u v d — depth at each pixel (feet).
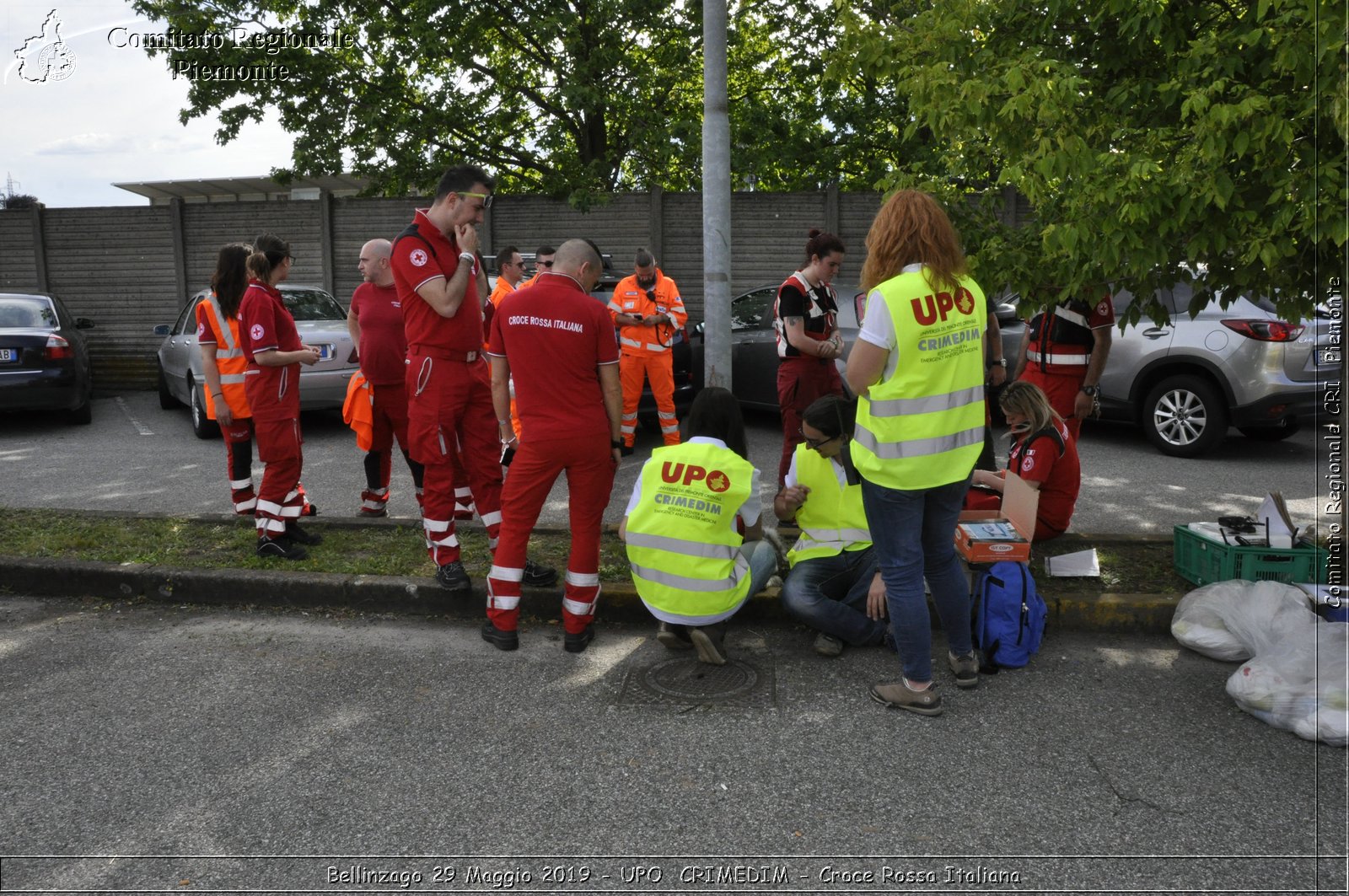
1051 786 10.49
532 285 13.89
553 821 9.89
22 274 47.32
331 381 30.73
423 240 14.64
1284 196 13.37
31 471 26.91
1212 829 9.66
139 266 46.88
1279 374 25.75
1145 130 14.60
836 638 14.14
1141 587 15.55
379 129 46.57
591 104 45.32
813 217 44.19
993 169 17.43
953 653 12.89
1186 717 12.09
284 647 14.49
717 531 13.32
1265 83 13.44
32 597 16.72
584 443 13.73
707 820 9.90
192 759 11.12
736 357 32.30
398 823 9.87
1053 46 15.67
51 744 11.47
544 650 14.44
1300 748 11.31
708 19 17.84
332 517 19.90
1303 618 12.91
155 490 24.54
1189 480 24.84
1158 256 14.01
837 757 11.16
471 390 15.67
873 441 11.60
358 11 46.98
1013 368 29.68
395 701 12.64
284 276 17.56
